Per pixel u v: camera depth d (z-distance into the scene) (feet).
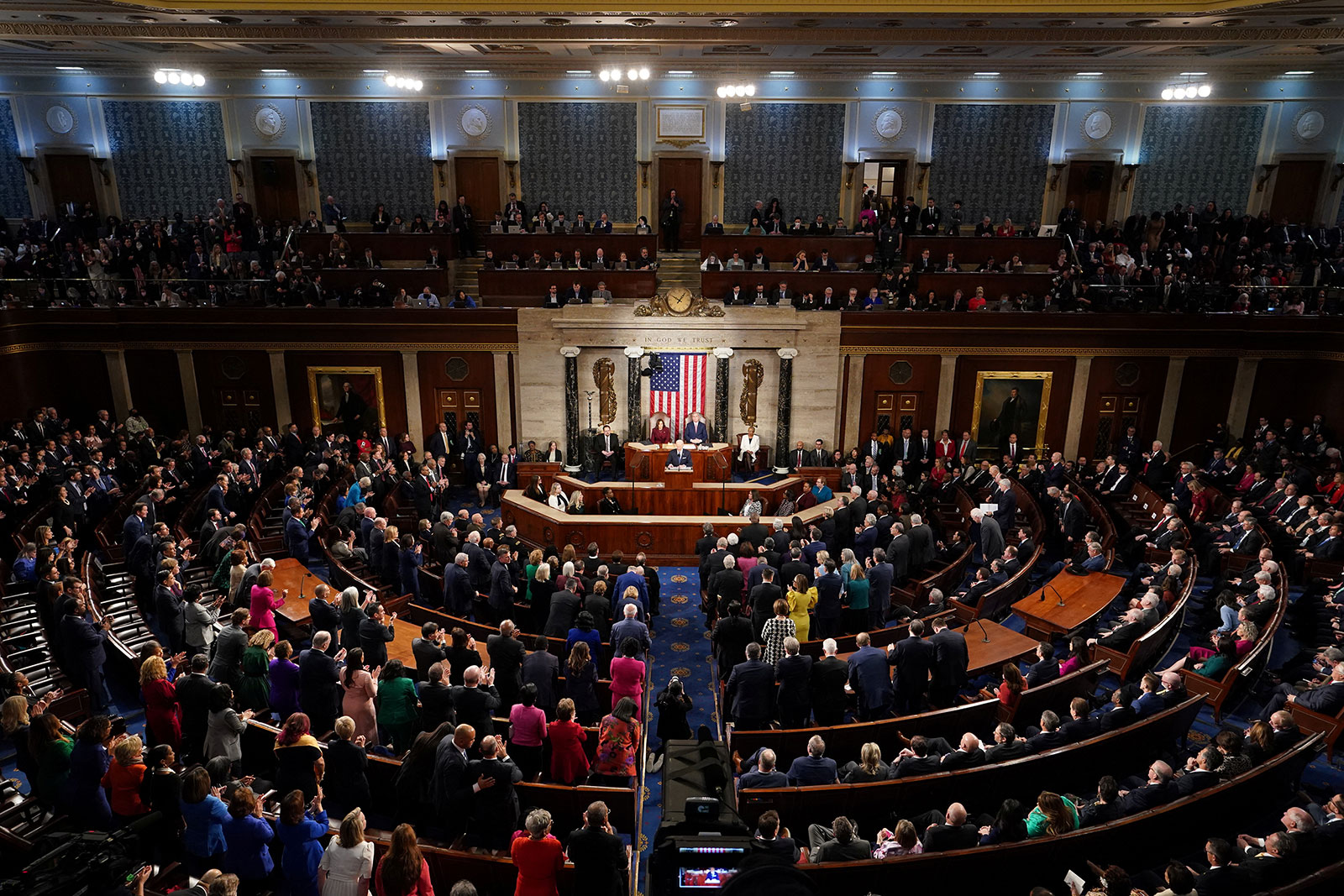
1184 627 49.11
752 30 66.39
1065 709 37.50
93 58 81.56
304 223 85.71
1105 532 59.36
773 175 89.25
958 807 26.21
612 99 86.94
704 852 16.60
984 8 56.80
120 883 17.75
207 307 75.41
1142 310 75.97
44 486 56.29
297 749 25.59
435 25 65.26
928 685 37.58
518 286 78.69
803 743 33.91
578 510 63.52
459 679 34.88
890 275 77.56
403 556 49.29
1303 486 61.52
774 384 77.30
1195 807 27.63
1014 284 78.28
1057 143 87.66
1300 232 83.30
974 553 61.46
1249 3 53.36
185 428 78.38
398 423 79.10
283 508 62.95
